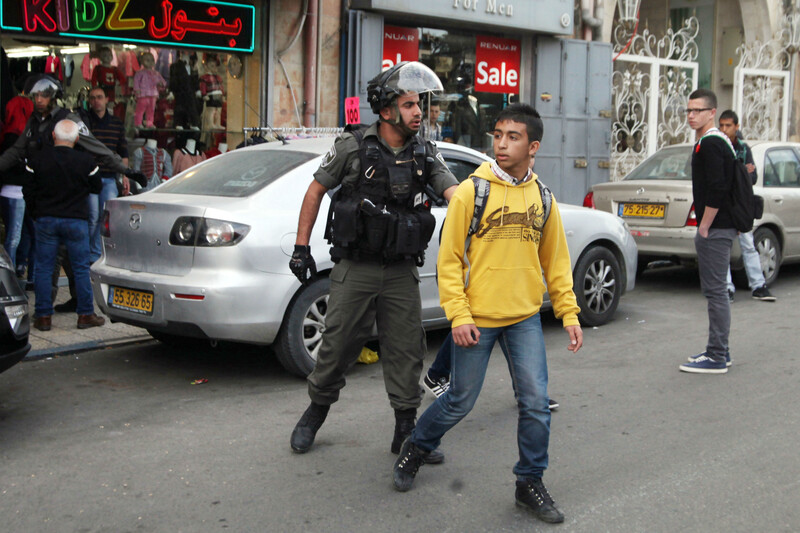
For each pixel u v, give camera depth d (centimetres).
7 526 347
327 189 403
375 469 411
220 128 964
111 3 852
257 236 515
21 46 814
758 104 1606
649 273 1019
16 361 460
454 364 360
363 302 402
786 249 909
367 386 550
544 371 355
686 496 381
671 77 1479
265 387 543
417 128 393
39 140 644
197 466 412
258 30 962
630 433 464
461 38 1139
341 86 1038
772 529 349
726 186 553
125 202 553
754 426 475
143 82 901
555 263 364
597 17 1271
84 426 468
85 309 670
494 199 345
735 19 1609
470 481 398
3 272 458
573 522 354
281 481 395
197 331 513
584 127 1262
